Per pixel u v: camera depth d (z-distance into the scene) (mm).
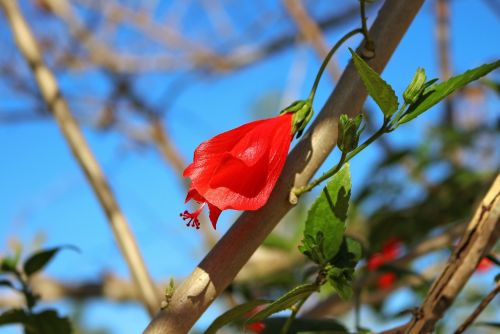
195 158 415
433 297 431
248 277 833
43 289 1047
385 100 408
